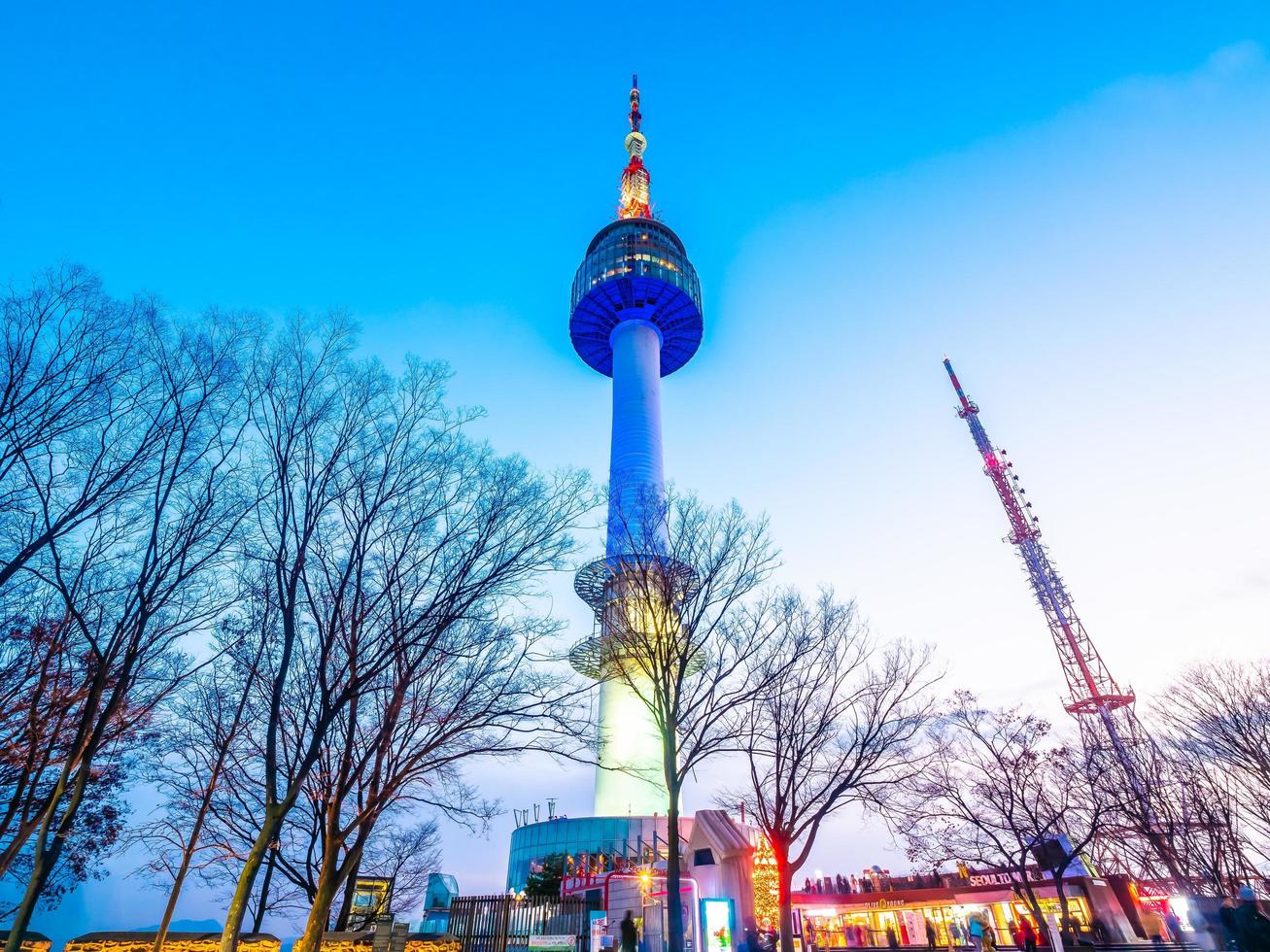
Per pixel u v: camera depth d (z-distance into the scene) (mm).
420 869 43719
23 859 25984
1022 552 100812
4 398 14656
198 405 17031
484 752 20016
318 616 17922
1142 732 38094
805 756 28438
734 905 29406
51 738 19047
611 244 118312
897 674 30609
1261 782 33375
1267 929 14398
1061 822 37375
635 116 144750
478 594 18438
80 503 15945
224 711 26422
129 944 23625
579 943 30531
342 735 22906
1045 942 30266
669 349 120062
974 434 112375
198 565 17281
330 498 17672
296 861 29766
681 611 24531
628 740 71688
